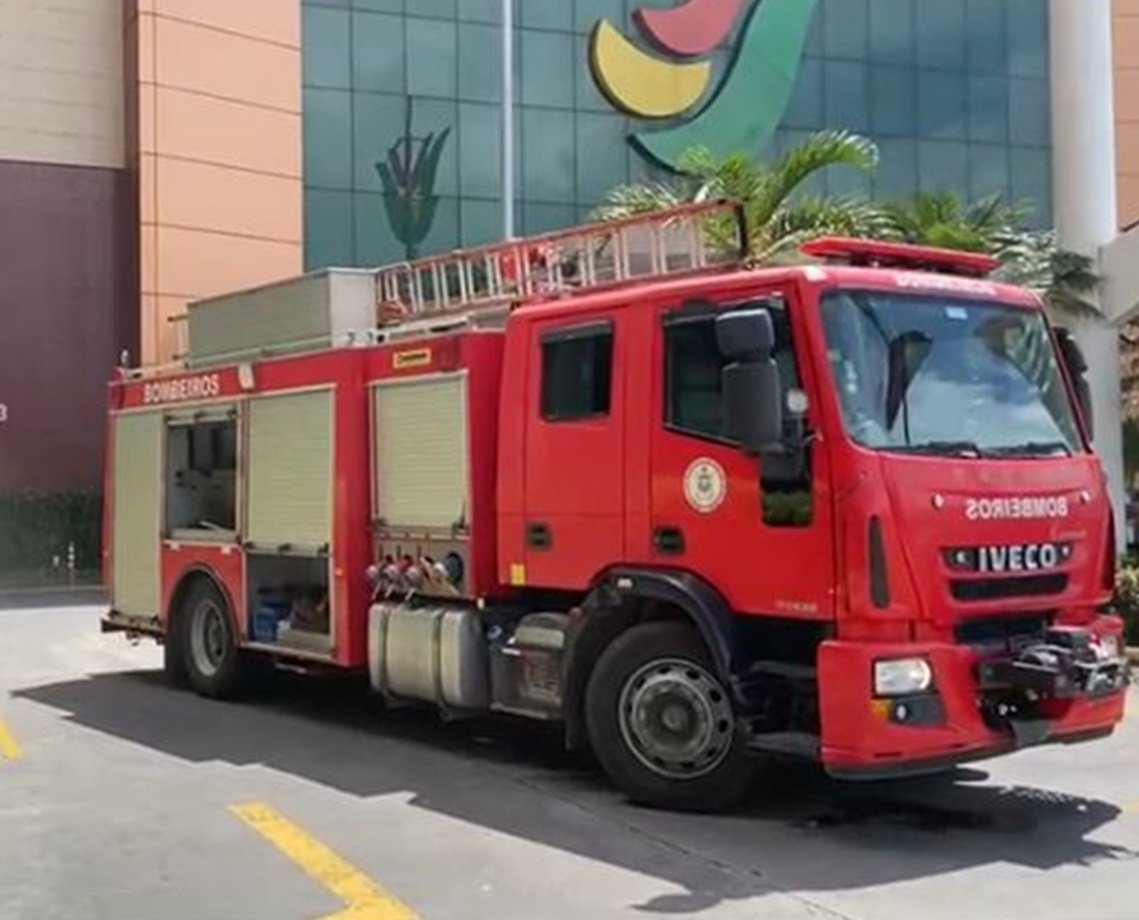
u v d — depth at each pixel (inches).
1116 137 1604.3
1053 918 245.6
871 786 345.4
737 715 307.9
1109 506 329.1
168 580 523.8
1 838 305.7
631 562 327.3
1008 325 325.4
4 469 1235.9
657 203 917.2
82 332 1261.1
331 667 441.4
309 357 443.5
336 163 1362.0
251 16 1272.1
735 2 1503.4
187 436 524.7
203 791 350.0
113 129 1273.4
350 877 274.1
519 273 404.2
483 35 1423.5
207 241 1245.7
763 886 264.2
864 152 888.3
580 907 252.8
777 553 298.8
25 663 613.9
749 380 289.4
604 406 335.9
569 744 344.8
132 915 252.8
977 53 1619.1
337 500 425.1
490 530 374.9
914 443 297.0
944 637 292.0
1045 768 366.9
